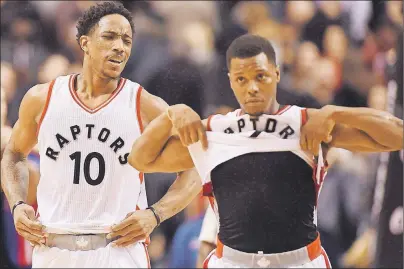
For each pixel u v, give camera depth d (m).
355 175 20.16
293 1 24.58
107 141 11.54
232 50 9.33
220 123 9.61
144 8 23.48
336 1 25.03
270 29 23.78
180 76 21.75
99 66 11.48
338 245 19.81
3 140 14.69
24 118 11.81
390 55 21.08
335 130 9.51
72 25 23.48
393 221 14.91
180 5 23.59
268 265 9.41
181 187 11.81
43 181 11.61
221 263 9.59
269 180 9.39
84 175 11.46
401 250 14.86
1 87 19.89
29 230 11.35
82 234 11.32
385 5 24.50
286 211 9.38
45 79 22.12
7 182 11.97
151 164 10.05
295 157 9.41
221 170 9.52
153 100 11.88
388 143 9.27
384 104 22.97
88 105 11.65
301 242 9.45
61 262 11.21
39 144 11.66
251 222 9.40
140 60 22.41
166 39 22.91
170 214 11.62
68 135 11.54
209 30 23.55
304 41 24.14
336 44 24.19
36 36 23.28
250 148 9.45
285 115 9.48
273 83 9.39
